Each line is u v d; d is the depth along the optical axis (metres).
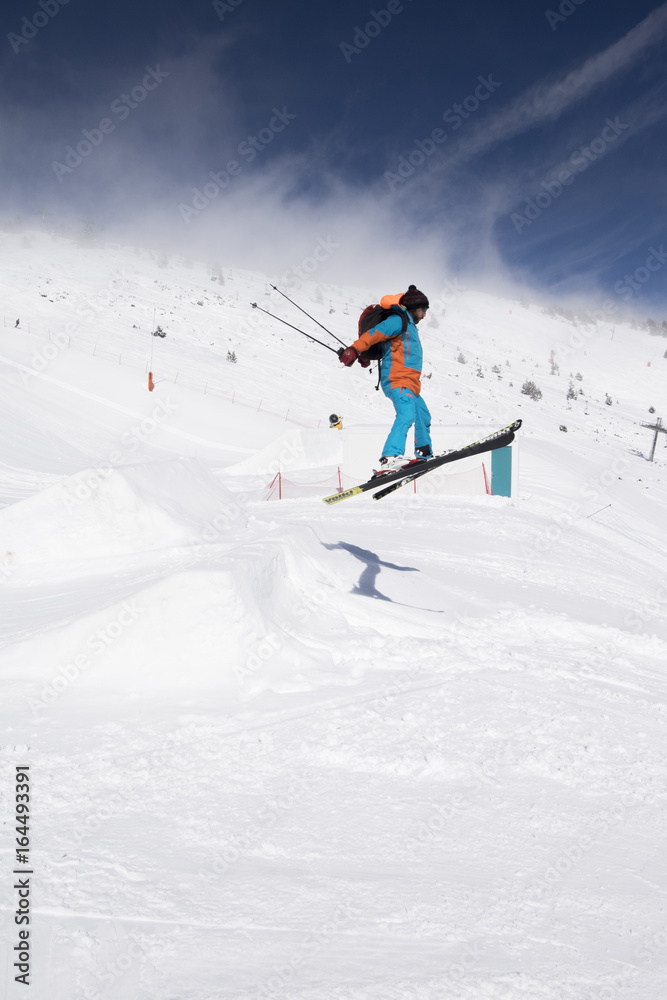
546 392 78.88
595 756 3.57
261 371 52.28
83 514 7.99
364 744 3.56
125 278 83.19
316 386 51.16
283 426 39.75
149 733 3.66
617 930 2.23
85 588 6.74
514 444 21.72
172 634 4.55
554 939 2.17
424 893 2.38
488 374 78.38
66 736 3.62
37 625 5.43
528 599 8.18
